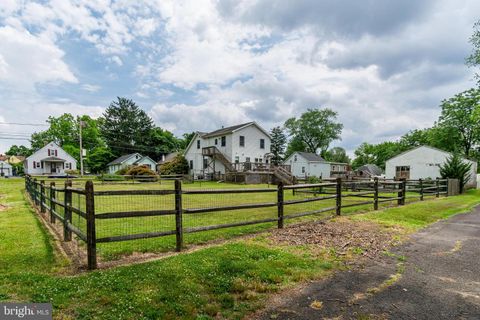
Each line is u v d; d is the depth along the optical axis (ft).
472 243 16.60
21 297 8.55
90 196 11.48
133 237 12.60
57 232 18.10
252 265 11.75
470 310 8.50
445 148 101.86
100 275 10.41
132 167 108.27
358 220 22.82
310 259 13.10
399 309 8.52
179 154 132.16
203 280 10.19
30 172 133.39
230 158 96.43
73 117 178.70
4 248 14.17
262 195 48.26
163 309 8.07
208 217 23.93
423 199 41.37
